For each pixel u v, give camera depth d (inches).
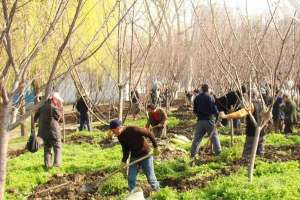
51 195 451.8
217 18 581.0
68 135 872.9
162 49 687.1
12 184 481.7
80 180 503.5
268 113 407.5
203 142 682.2
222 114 531.8
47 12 255.3
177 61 786.8
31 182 494.9
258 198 371.9
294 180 417.7
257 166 475.2
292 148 621.3
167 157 590.9
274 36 585.0
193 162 538.6
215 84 890.7
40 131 550.0
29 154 652.1
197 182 450.0
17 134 1023.6
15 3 189.6
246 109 418.9
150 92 737.0
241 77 550.3
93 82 889.5
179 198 402.9
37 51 203.2
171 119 1027.3
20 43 267.0
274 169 465.7
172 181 468.8
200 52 888.3
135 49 506.0
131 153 420.5
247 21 411.2
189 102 1374.3
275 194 374.3
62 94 844.0
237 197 377.7
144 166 422.3
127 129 414.9
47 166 547.2
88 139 814.5
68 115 1261.1
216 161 540.4
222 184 411.5
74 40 390.9
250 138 535.8
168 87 986.1
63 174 530.0
